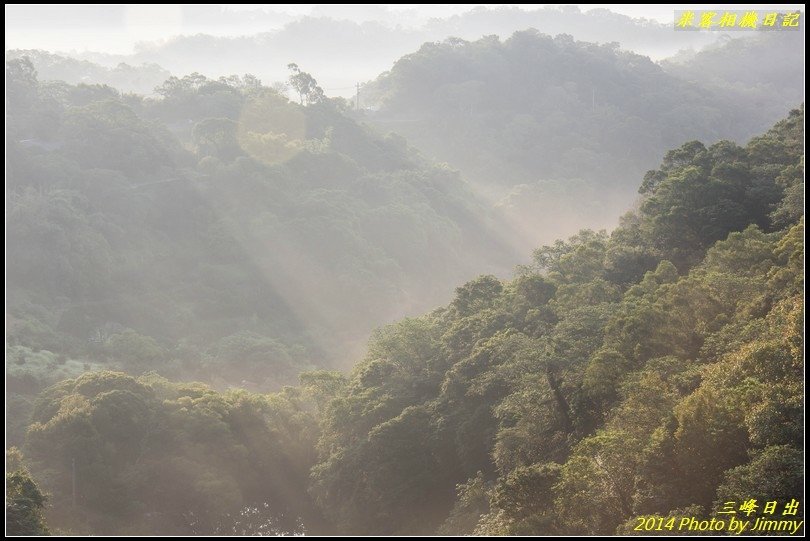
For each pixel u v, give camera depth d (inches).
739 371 1305.4
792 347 1279.5
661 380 1481.3
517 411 1761.8
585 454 1325.0
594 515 1258.0
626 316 1765.5
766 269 1841.8
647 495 1224.8
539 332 2118.6
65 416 2347.4
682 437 1222.9
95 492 2279.8
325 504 2241.6
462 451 1971.0
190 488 2310.5
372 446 2123.5
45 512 2140.7
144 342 3991.1
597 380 1621.6
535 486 1368.1
